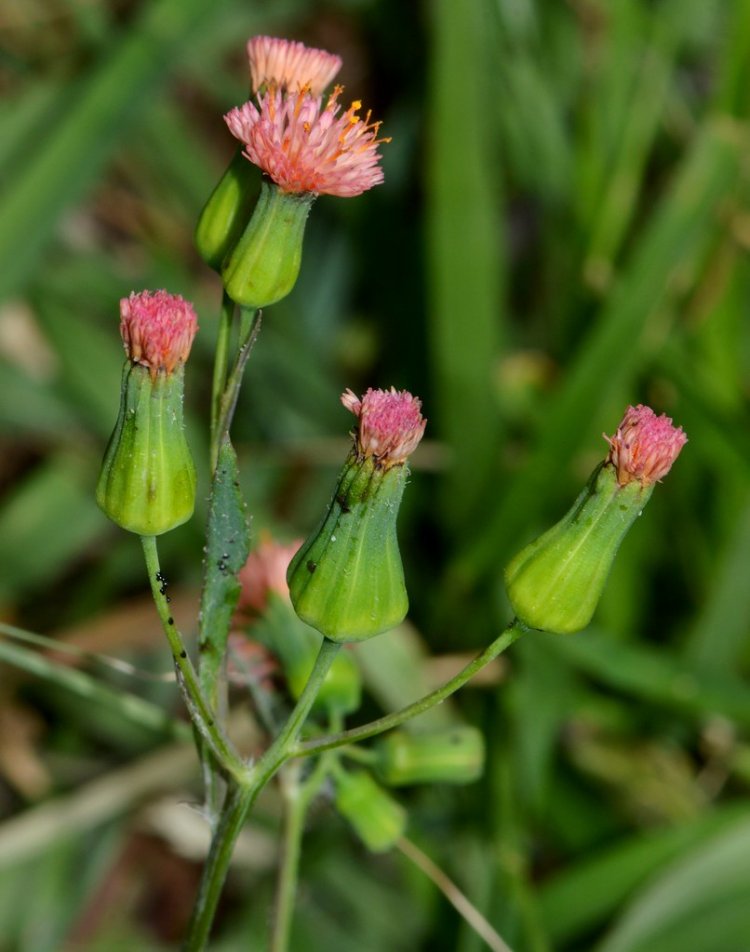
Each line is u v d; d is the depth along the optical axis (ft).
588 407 1.00
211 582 0.75
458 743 0.81
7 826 0.97
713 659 1.04
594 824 1.05
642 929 0.92
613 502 0.73
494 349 1.08
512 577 0.74
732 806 0.97
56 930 0.98
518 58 1.20
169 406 0.72
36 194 1.03
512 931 0.94
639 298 1.01
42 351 1.22
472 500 1.11
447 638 1.10
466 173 1.05
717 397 1.10
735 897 0.93
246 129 0.73
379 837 0.80
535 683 1.00
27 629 1.16
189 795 1.03
